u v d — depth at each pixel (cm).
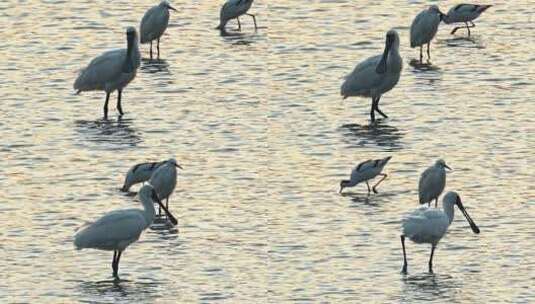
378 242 3353
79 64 5150
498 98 4628
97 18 5850
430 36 5119
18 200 3659
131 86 4828
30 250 3300
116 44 5466
